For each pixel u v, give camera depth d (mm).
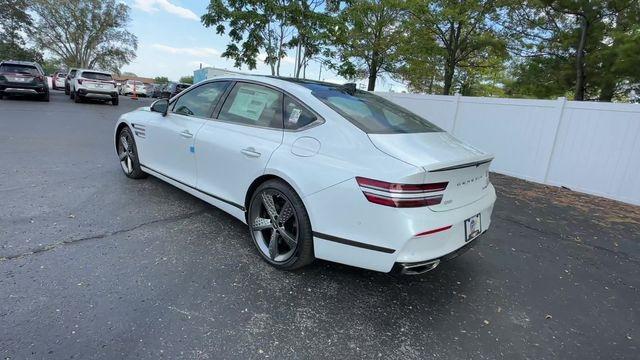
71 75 21734
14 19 40656
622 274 3834
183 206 4445
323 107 3055
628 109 6801
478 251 4062
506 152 8867
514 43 17406
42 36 46656
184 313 2529
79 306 2480
